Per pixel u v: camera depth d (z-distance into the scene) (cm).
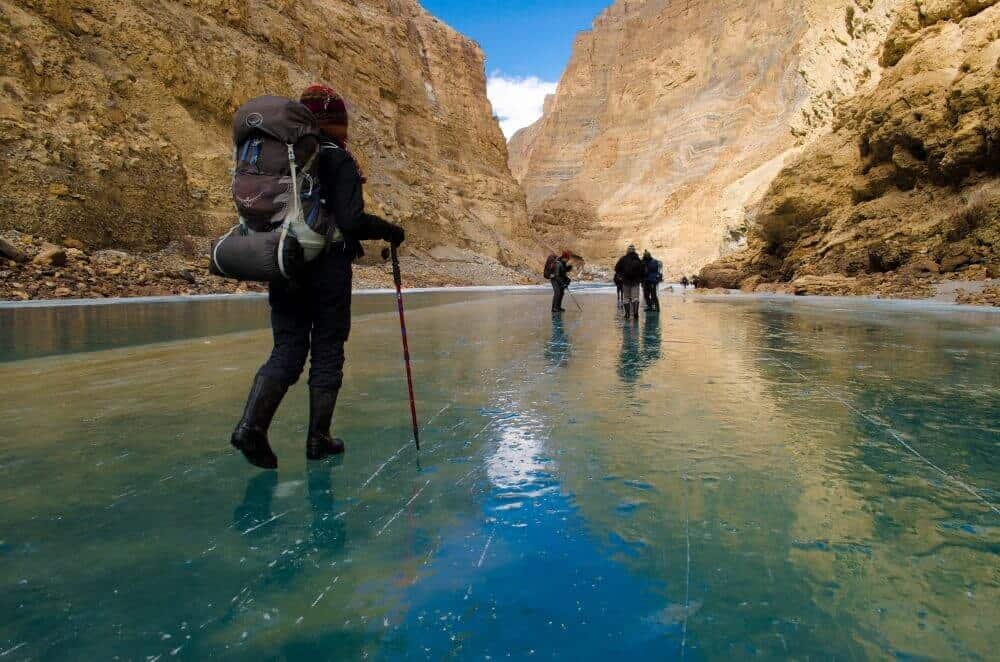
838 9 3478
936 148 1895
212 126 2916
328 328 243
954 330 751
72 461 232
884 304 1398
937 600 132
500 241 6028
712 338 675
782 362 487
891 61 2345
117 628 123
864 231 2133
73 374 428
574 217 9994
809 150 2661
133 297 1692
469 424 291
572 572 146
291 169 219
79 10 2508
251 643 118
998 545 159
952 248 1775
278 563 151
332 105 249
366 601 134
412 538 165
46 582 141
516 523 175
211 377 415
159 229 2369
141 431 277
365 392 371
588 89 12775
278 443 262
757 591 136
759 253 2867
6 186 1895
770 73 8438
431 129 6047
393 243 268
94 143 2192
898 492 197
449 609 130
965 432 270
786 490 199
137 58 2642
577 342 643
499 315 1100
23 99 2072
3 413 310
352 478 215
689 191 8562
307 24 4619
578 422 293
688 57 10475
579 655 114
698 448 248
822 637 119
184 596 135
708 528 170
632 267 964
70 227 2000
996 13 1877
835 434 268
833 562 150
